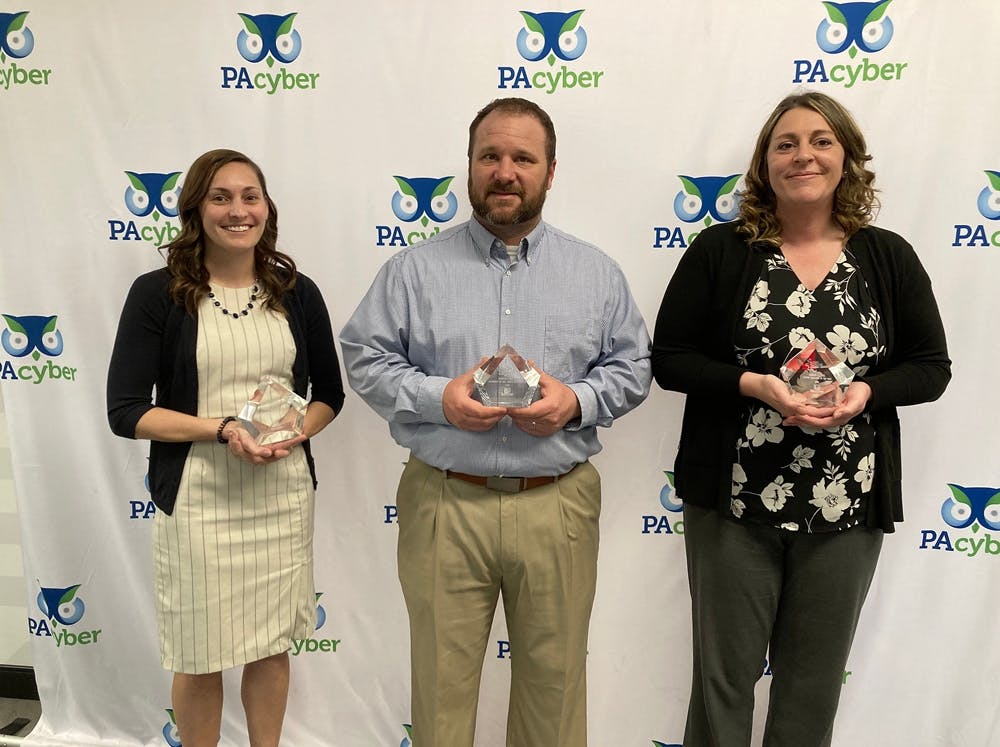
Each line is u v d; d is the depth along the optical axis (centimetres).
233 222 139
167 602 147
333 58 172
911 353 139
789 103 137
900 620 181
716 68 167
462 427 128
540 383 127
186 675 153
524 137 129
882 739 185
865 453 133
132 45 174
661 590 188
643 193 172
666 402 181
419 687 144
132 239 181
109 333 184
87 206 180
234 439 138
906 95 164
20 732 201
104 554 192
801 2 163
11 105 177
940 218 167
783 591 143
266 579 150
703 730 155
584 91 169
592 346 139
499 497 136
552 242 143
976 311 169
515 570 138
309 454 160
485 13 168
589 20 167
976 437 172
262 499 148
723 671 144
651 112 169
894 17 162
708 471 139
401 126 173
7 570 215
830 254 137
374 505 188
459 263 140
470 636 141
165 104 176
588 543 143
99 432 188
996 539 175
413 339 139
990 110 162
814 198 131
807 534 134
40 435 188
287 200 178
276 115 175
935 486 175
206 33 173
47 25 175
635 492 185
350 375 143
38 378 186
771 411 133
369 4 170
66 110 177
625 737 194
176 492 144
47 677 198
